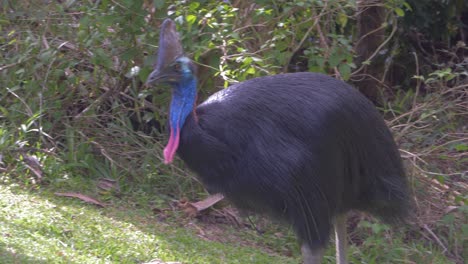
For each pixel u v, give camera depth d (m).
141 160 9.02
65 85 9.27
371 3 9.88
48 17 9.57
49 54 9.04
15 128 8.91
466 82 10.98
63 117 9.25
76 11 9.78
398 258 7.96
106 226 7.52
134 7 8.66
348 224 8.61
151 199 8.51
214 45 8.48
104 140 9.17
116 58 9.39
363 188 6.84
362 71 10.97
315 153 6.27
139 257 7.01
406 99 10.54
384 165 6.86
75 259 6.60
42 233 7.07
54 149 8.84
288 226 6.44
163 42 6.35
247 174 6.20
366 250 8.13
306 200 6.29
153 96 9.09
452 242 8.39
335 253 7.91
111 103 9.49
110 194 8.43
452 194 8.97
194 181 8.83
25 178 8.36
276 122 6.25
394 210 7.01
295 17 9.17
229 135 6.18
